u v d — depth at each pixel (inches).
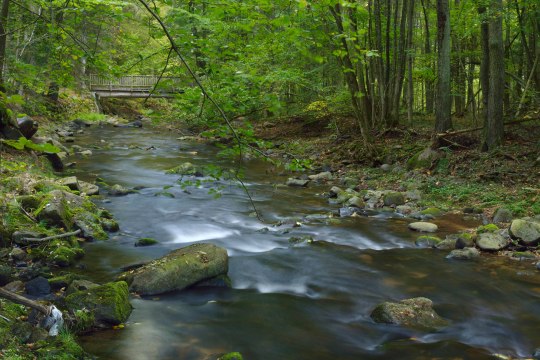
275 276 269.4
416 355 188.9
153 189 472.4
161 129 1048.8
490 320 221.1
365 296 246.8
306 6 136.2
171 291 238.5
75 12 157.5
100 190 450.9
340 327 211.9
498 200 411.8
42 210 300.7
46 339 176.1
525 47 719.7
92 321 197.0
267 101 145.6
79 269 260.7
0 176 358.3
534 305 237.0
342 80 907.4
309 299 241.8
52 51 171.8
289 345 193.9
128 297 225.5
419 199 448.5
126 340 188.9
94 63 155.2
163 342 189.8
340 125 834.8
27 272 239.6
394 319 215.0
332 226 370.3
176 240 324.8
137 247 305.3
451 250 318.7
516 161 480.4
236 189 497.4
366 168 605.6
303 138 845.8
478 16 542.9
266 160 138.3
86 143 783.1
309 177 574.2
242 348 189.3
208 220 377.1
